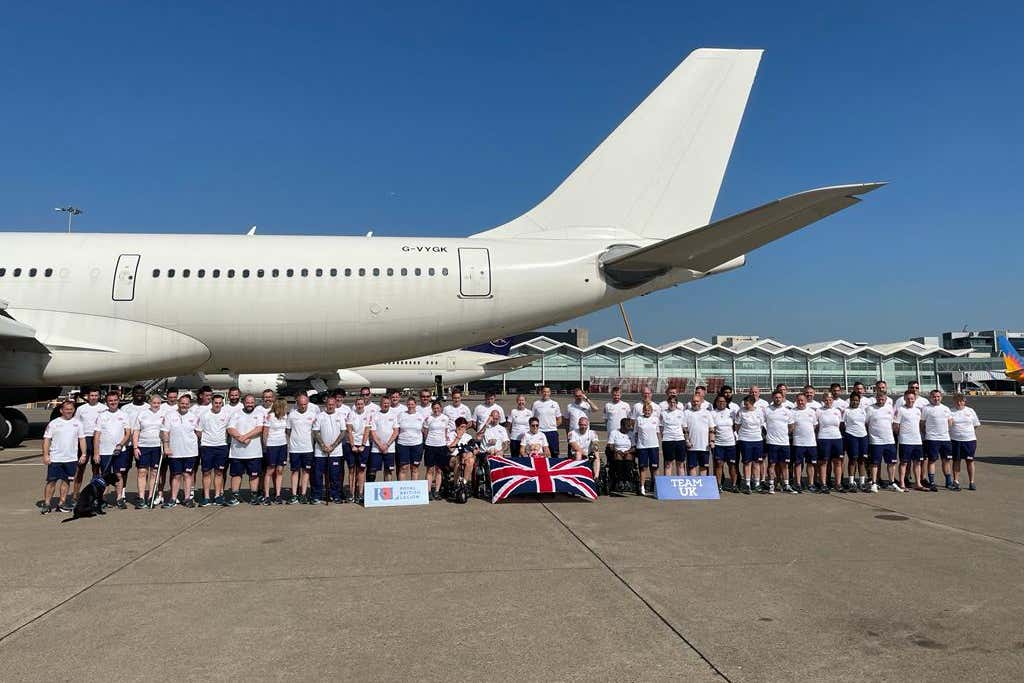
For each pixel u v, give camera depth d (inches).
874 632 183.0
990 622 190.5
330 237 642.2
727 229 511.5
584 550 275.1
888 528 317.1
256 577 236.8
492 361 2057.1
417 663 163.2
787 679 153.4
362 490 418.0
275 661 164.6
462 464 396.2
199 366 642.2
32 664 162.7
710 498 404.8
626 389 3398.1
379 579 234.5
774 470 439.8
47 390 682.8
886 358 3565.5
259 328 610.2
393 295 616.4
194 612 200.1
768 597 213.3
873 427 435.2
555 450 482.0
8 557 263.9
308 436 393.4
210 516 350.9
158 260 606.9
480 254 633.0
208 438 388.2
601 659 165.2
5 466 533.0
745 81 667.4
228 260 610.9
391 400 419.5
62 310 593.6
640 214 666.8
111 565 252.5
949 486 443.8
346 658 166.2
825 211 473.4
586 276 637.9
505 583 229.6
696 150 664.4
